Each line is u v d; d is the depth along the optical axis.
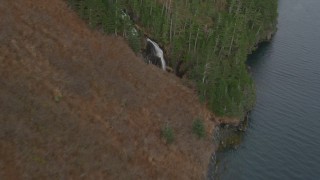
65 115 50.50
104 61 65.56
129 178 48.97
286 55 103.50
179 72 79.19
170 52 81.12
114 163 49.34
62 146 46.19
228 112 70.12
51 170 42.88
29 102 48.25
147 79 69.00
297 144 68.75
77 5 72.19
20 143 42.81
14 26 58.44
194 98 71.56
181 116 66.25
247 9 102.06
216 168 62.00
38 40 59.50
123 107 59.72
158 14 84.25
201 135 63.78
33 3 65.81
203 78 72.69
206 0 102.69
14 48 54.66
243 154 65.69
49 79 54.25
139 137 56.53
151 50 77.75
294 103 81.06
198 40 84.25
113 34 72.62
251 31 102.69
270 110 77.88
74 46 64.00
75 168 45.03
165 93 68.94
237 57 83.25
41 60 56.47
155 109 64.00
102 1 73.38
